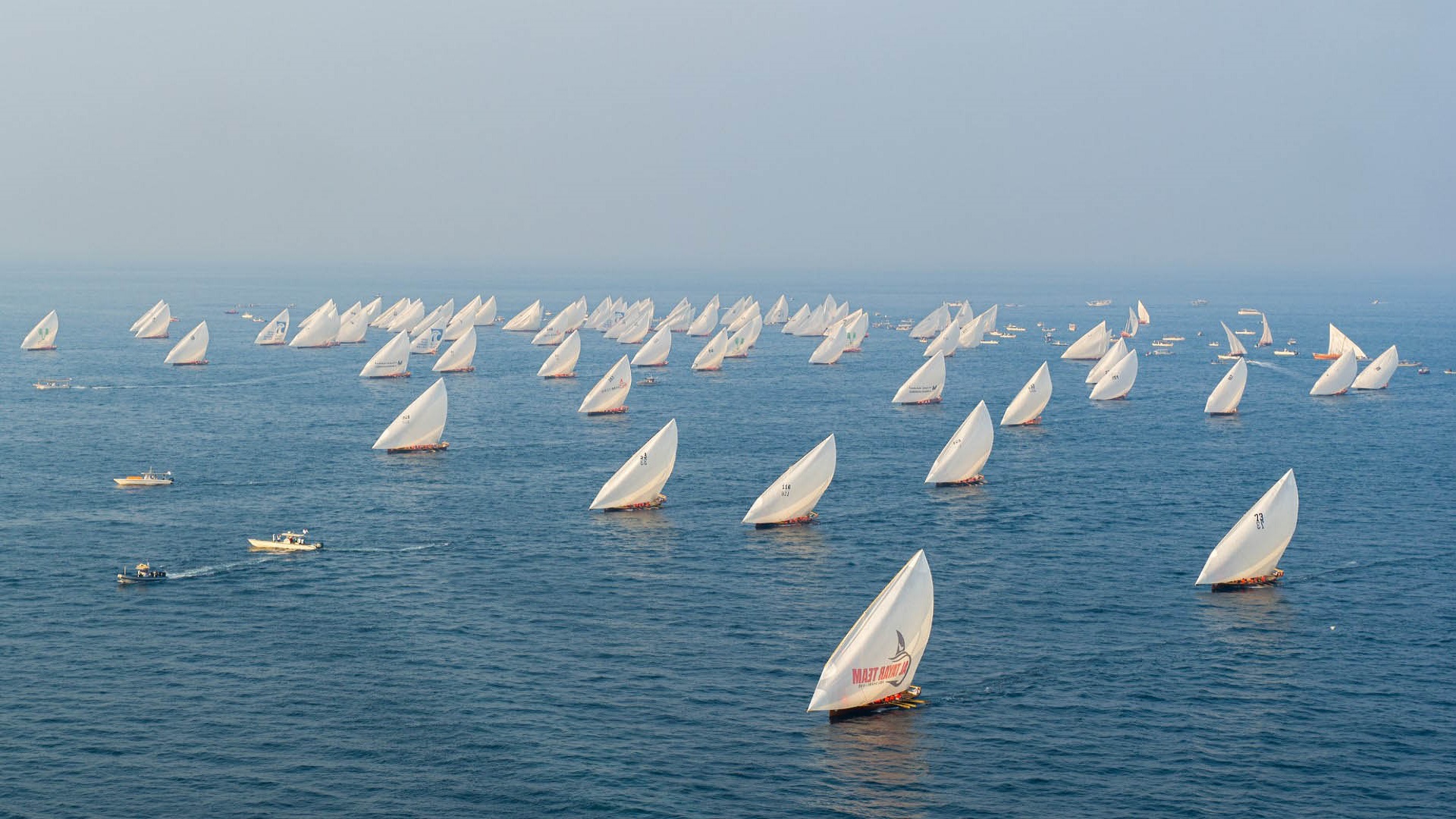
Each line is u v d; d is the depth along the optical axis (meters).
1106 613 160.25
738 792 113.50
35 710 128.00
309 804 111.00
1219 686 137.12
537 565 180.25
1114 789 114.75
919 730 126.06
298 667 140.00
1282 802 112.81
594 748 121.31
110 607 159.12
